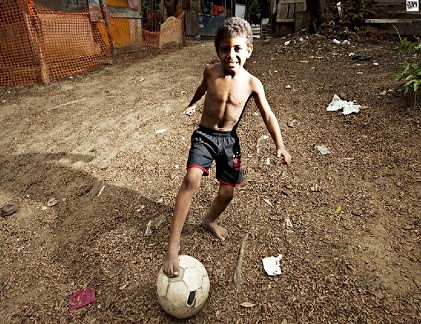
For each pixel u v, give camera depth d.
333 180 3.42
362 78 5.79
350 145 3.94
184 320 2.25
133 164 4.19
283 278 2.46
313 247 2.68
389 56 7.00
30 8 6.99
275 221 3.00
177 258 2.10
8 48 7.38
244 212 3.15
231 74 2.24
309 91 5.61
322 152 3.90
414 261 2.45
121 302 2.44
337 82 5.79
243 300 2.35
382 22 8.73
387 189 3.17
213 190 3.52
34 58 7.38
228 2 20.94
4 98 6.85
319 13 9.36
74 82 7.59
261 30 12.92
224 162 2.46
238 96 2.28
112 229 3.16
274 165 3.80
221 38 2.09
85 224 3.29
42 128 5.44
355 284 2.33
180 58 9.76
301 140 4.22
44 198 3.78
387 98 4.79
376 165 3.52
